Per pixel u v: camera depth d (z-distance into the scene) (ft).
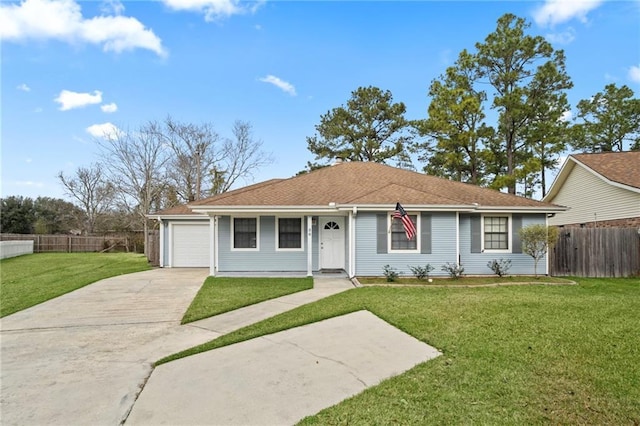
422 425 10.34
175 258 53.52
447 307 24.31
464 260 41.42
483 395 12.03
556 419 10.50
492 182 74.23
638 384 12.71
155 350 17.81
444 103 76.69
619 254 42.14
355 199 40.55
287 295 30.66
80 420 11.03
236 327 21.59
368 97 97.81
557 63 71.61
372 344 17.72
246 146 105.19
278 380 13.84
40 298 30.09
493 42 76.07
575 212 60.49
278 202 41.86
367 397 12.18
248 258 45.32
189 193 99.81
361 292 30.71
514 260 41.70
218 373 14.61
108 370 15.16
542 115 72.43
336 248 46.06
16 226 122.93
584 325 19.83
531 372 13.79
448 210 39.40
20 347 18.37
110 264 57.52
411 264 39.78
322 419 10.81
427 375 13.78
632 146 95.55
